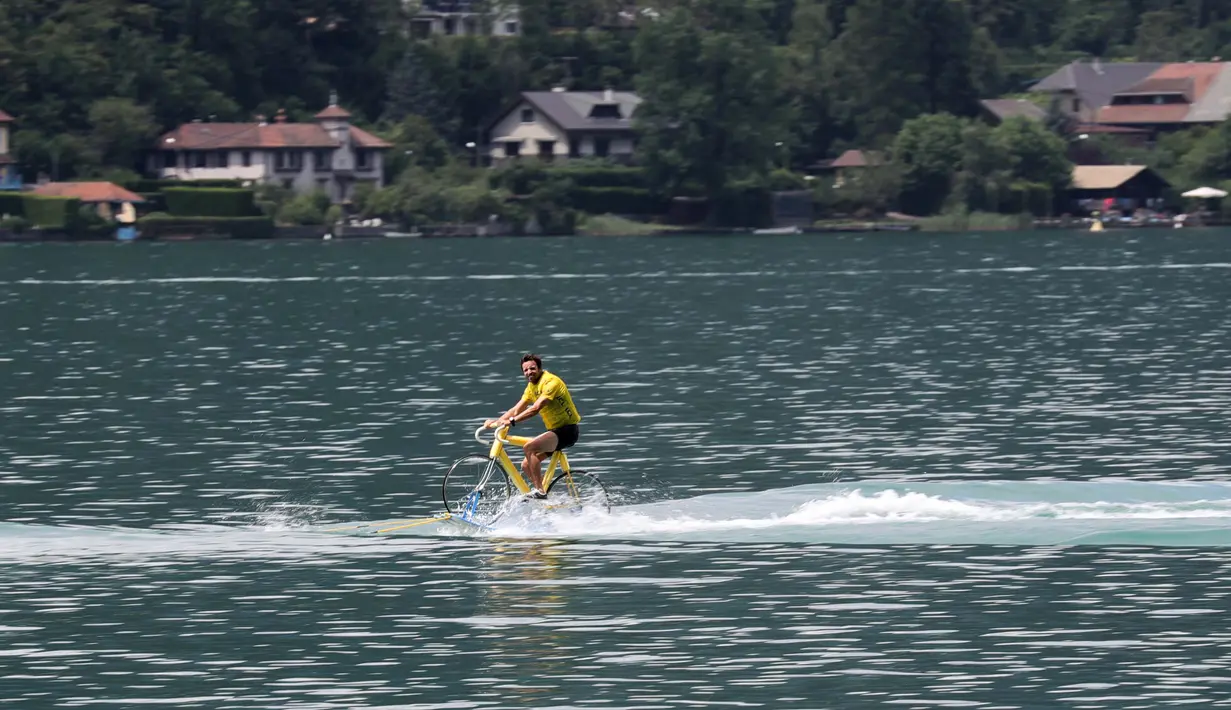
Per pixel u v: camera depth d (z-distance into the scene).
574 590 82.81
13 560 90.62
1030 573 84.94
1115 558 87.81
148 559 90.50
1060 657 71.19
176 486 112.81
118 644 74.50
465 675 69.69
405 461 122.38
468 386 168.75
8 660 72.31
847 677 69.00
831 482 110.12
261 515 102.50
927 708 65.38
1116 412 144.00
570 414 97.50
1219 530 93.75
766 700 66.44
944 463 118.81
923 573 85.19
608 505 98.44
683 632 75.38
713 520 98.25
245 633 75.94
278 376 179.38
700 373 179.25
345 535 96.25
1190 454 121.00
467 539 94.44
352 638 75.06
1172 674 68.69
